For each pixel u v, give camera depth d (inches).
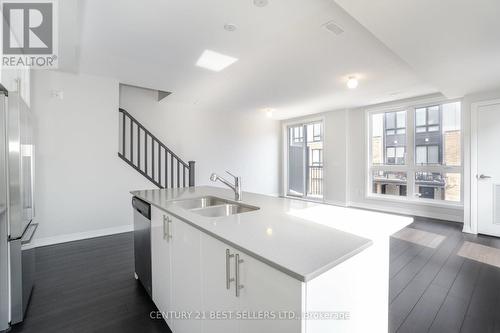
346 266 39.1
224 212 78.8
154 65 125.9
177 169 197.3
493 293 83.6
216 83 154.9
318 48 106.9
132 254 119.3
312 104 213.5
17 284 68.2
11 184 66.6
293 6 77.9
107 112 148.2
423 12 70.7
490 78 124.7
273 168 292.5
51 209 132.9
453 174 176.4
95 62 122.1
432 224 167.5
